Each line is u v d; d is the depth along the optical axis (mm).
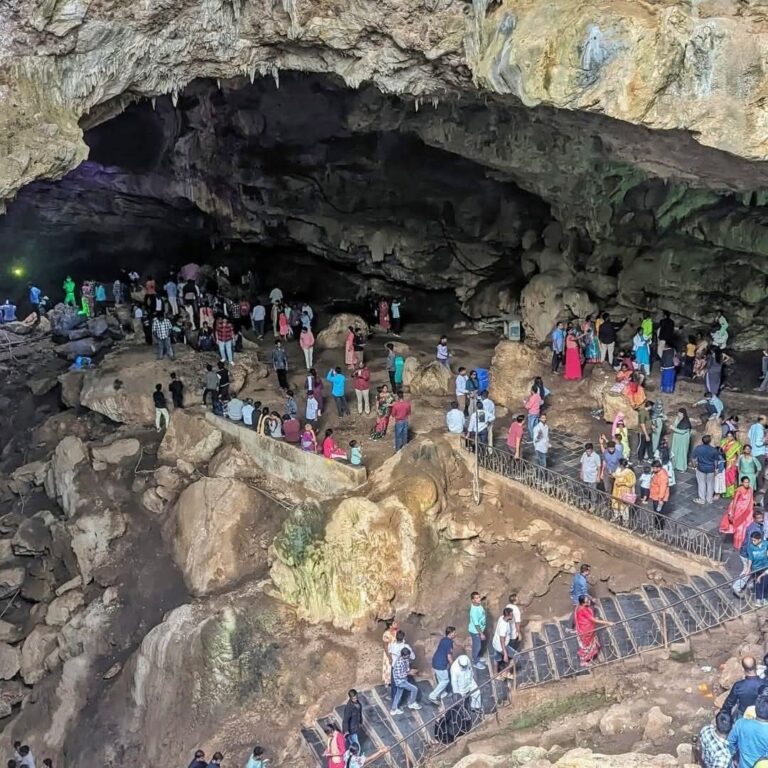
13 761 21594
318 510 22094
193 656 21609
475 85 21438
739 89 16516
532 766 13633
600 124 20609
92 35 19969
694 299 27047
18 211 42531
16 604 27328
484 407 22734
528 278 31953
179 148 38594
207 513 24672
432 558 21016
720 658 15945
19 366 35844
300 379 29734
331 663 20219
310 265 38750
